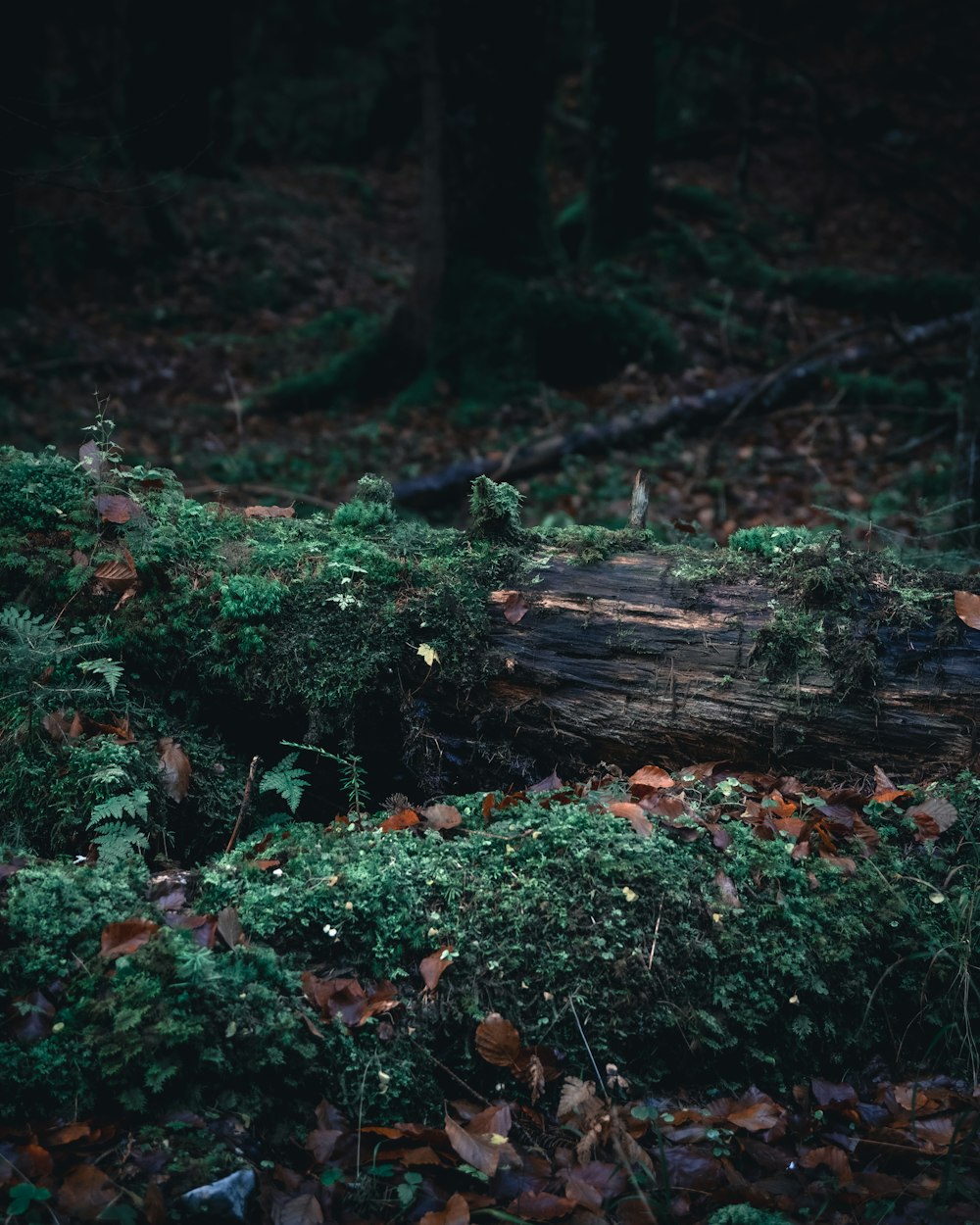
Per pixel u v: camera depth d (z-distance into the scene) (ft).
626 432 28.63
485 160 31.81
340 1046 7.91
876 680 10.23
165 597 10.81
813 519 23.52
